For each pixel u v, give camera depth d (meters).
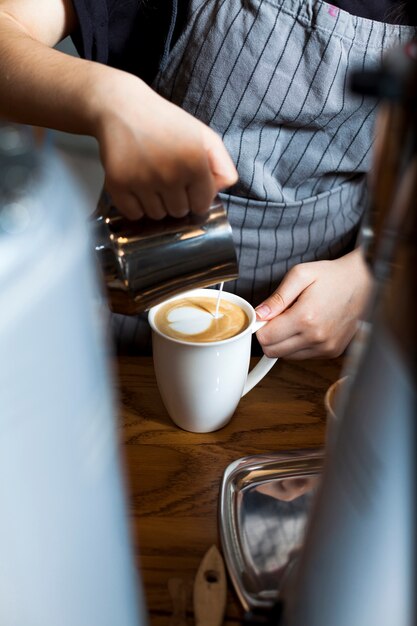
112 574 0.31
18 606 0.26
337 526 0.29
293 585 0.36
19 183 0.22
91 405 0.25
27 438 0.22
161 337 0.61
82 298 0.23
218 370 0.61
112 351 0.76
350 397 0.29
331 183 0.96
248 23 0.83
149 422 0.66
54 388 0.23
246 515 0.51
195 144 0.55
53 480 0.24
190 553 0.51
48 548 0.26
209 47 0.85
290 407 0.69
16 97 0.65
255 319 0.65
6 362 0.21
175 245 0.55
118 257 0.54
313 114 0.86
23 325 0.21
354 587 0.30
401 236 0.25
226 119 0.88
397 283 0.26
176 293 0.58
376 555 0.28
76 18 0.89
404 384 0.25
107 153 0.56
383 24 0.82
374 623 0.30
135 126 0.57
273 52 0.83
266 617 0.43
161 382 0.64
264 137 0.89
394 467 0.26
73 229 0.23
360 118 0.87
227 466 0.57
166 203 0.55
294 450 0.59
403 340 0.25
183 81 0.88
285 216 0.94
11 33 0.73
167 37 0.86
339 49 0.82
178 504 0.56
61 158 0.28
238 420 0.67
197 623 0.44
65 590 0.28
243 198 0.93
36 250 0.21
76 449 0.25
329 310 0.75
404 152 0.26
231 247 0.57
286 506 0.51
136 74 0.95
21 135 0.25
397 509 0.27
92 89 0.59
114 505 0.30
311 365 0.75
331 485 0.30
